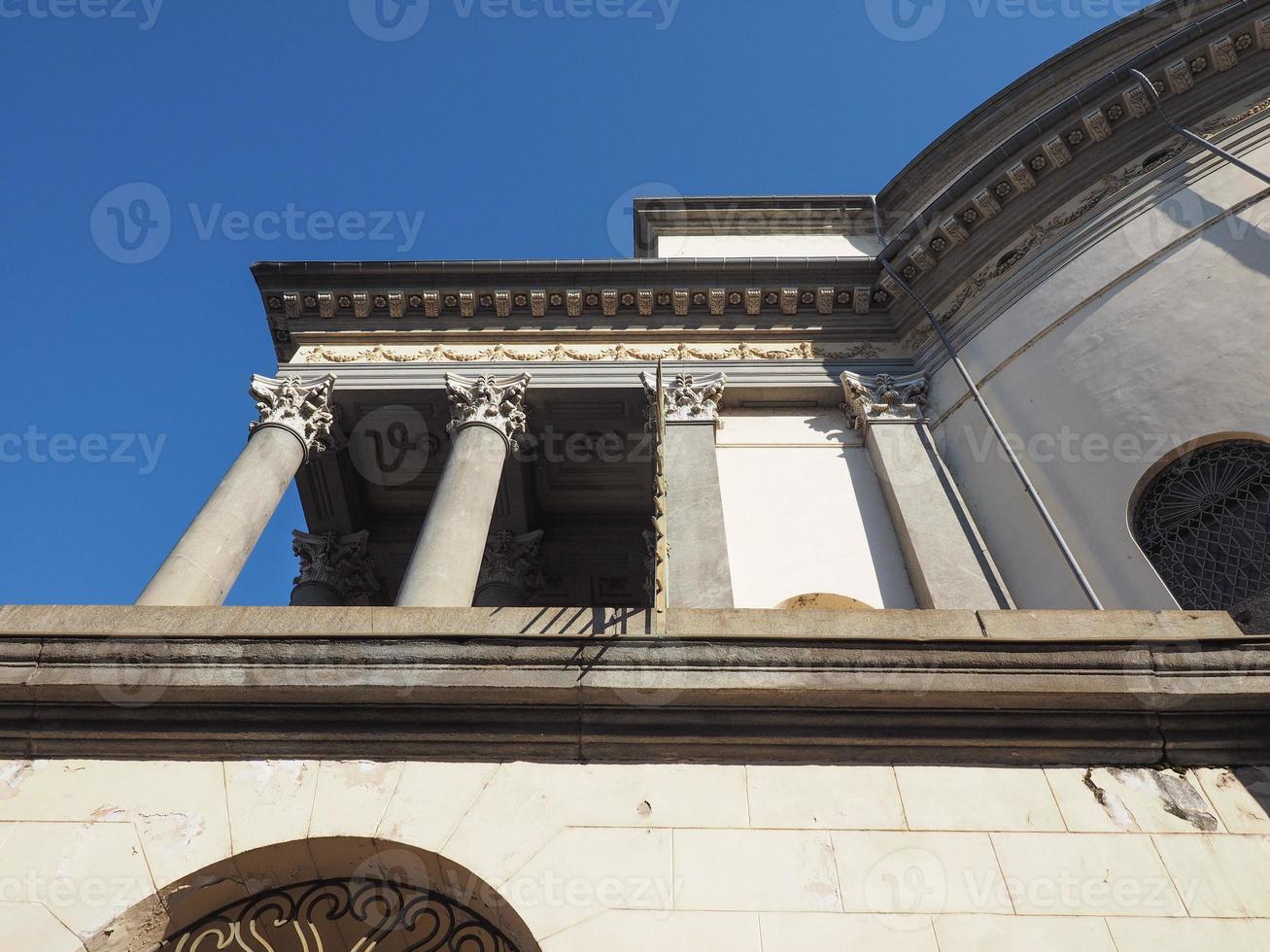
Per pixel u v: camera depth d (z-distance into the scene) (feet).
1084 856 16.98
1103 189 50.49
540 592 66.13
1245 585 35.83
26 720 19.06
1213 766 18.44
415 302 60.39
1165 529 39.06
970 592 42.39
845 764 18.65
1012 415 47.39
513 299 60.34
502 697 18.95
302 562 62.75
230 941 17.22
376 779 18.26
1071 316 47.26
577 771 18.44
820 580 45.52
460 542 44.86
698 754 18.74
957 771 18.51
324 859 17.38
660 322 60.39
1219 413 39.01
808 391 55.77
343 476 61.16
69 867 16.81
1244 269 41.98
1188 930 15.90
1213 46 48.60
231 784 18.17
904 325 58.18
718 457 52.90
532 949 15.99
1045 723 18.95
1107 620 20.36
